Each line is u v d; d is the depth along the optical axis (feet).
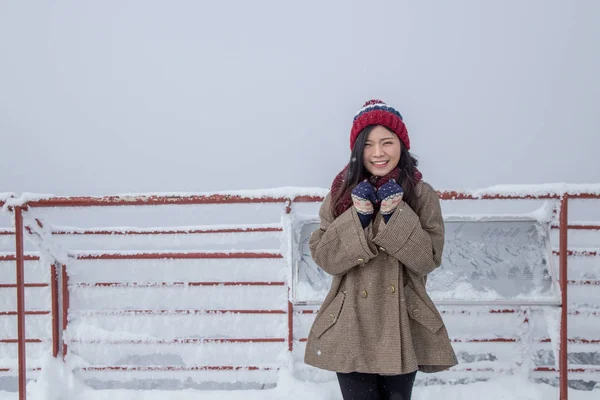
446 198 10.51
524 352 11.81
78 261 12.10
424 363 7.88
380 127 7.86
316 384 11.43
